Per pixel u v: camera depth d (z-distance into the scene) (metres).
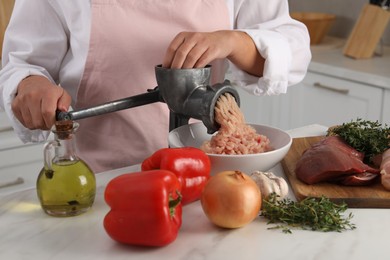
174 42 1.23
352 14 3.12
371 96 2.46
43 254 0.99
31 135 1.49
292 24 1.60
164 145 1.55
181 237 1.04
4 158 2.29
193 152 1.14
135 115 1.51
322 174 1.22
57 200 1.09
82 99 1.52
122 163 1.53
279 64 1.44
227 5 1.55
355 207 1.17
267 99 2.88
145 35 1.48
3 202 1.18
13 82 1.37
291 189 1.26
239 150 1.22
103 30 1.45
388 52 2.87
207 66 1.26
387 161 1.23
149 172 1.01
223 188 1.03
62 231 1.06
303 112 2.76
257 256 0.97
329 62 2.65
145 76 1.50
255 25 1.57
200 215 1.12
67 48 1.53
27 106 1.26
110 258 0.97
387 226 1.08
